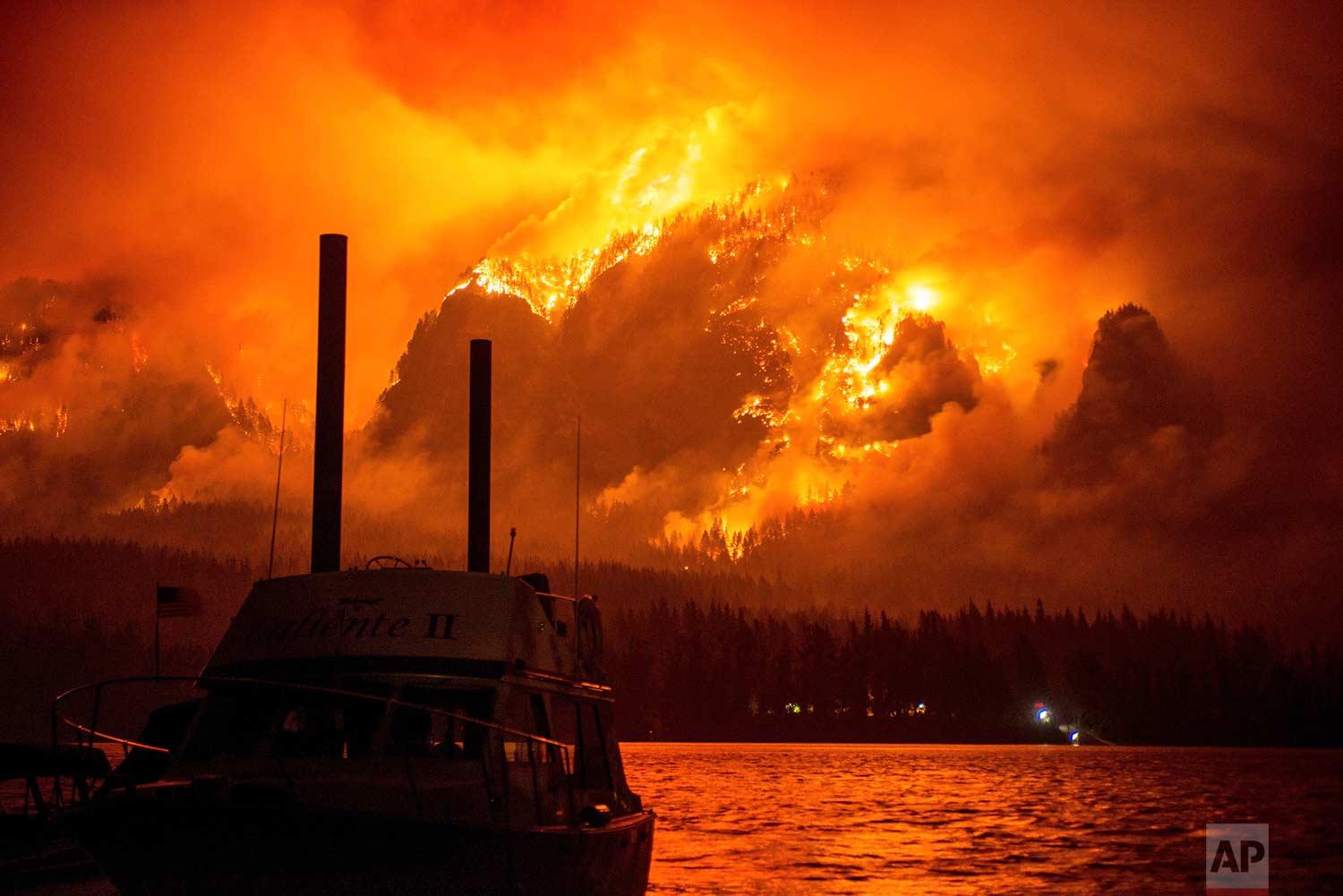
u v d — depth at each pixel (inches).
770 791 3991.1
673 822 2839.6
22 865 1098.7
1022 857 2172.7
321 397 1189.1
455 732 784.3
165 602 1150.3
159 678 818.8
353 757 768.9
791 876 1870.1
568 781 885.2
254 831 693.9
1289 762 6638.8
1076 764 6368.1
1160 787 4375.0
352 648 807.1
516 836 735.7
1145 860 2144.4
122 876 724.7
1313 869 2054.6
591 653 996.6
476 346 1274.6
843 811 3176.7
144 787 721.0
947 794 3900.1
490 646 818.2
